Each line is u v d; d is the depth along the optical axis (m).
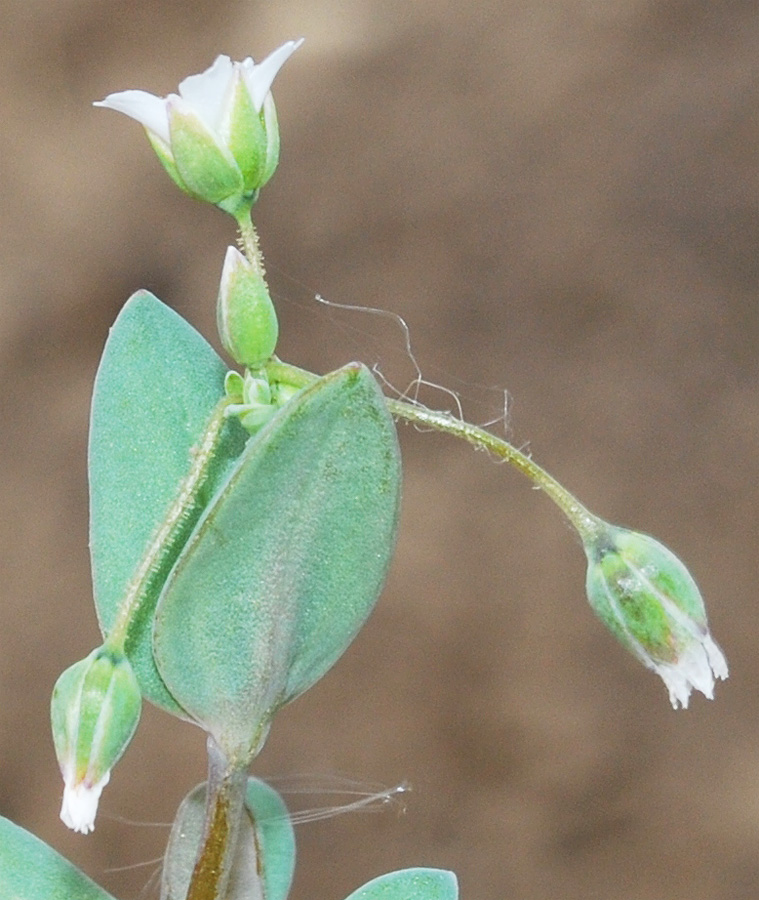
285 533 0.13
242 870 0.13
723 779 0.24
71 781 0.13
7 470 0.27
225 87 0.13
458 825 0.24
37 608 0.26
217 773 0.13
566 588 0.25
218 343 0.28
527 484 0.26
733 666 0.25
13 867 0.13
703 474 0.27
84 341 0.28
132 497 0.13
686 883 0.23
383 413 0.13
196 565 0.13
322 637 0.13
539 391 0.27
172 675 0.13
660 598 0.13
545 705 0.25
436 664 0.25
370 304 0.28
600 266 0.28
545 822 0.24
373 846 0.24
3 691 0.25
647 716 0.25
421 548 0.26
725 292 0.28
